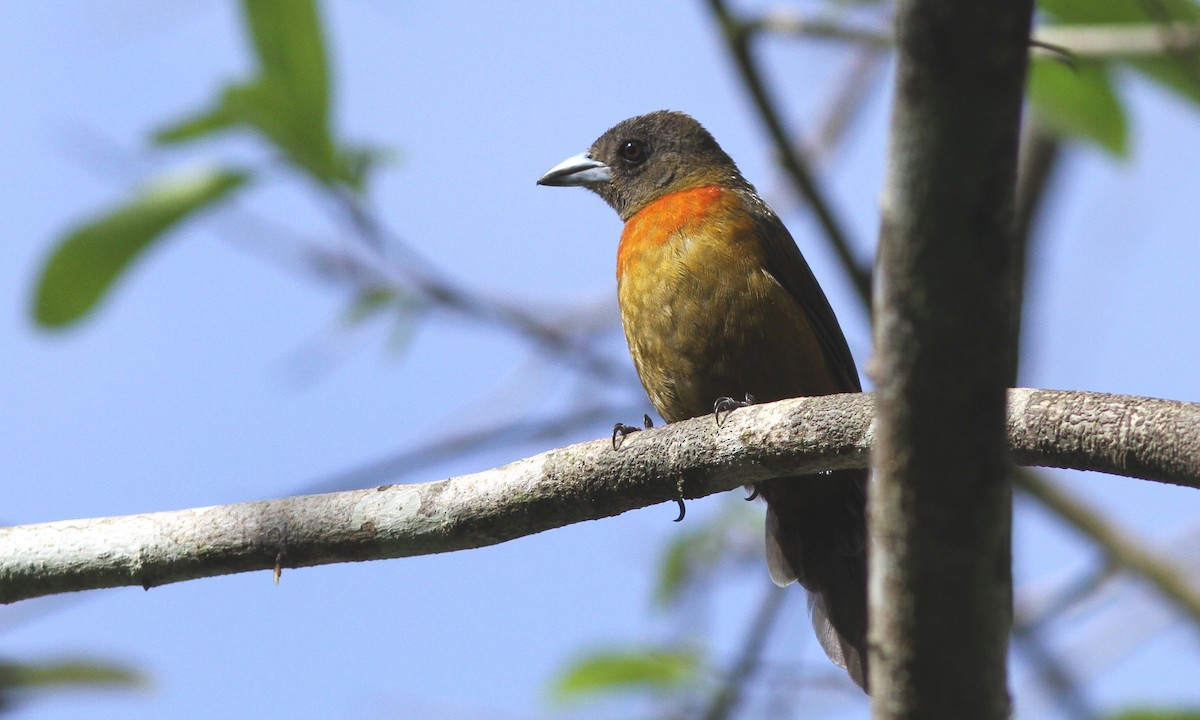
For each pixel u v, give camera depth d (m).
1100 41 10.73
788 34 11.09
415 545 8.92
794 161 11.26
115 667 10.05
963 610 5.84
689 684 11.70
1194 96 11.00
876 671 6.07
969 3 4.58
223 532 9.01
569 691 11.79
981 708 6.03
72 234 10.74
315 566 9.08
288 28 10.27
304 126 10.45
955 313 5.25
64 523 9.30
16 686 9.89
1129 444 6.98
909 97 4.89
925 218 5.09
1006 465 5.59
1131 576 12.00
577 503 8.68
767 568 11.46
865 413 7.99
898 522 5.76
